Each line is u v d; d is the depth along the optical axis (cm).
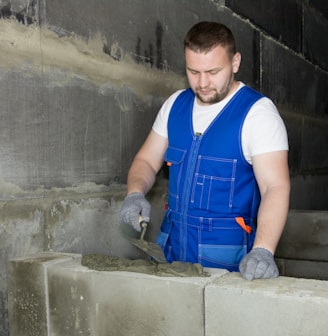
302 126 663
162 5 347
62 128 262
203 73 203
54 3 255
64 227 263
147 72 332
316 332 149
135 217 208
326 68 767
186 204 219
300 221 389
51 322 197
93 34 282
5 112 228
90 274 185
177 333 171
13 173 232
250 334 159
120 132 307
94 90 285
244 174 214
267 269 170
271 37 560
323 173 741
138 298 177
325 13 748
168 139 233
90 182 282
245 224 219
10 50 231
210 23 206
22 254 237
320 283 165
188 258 219
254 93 216
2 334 225
